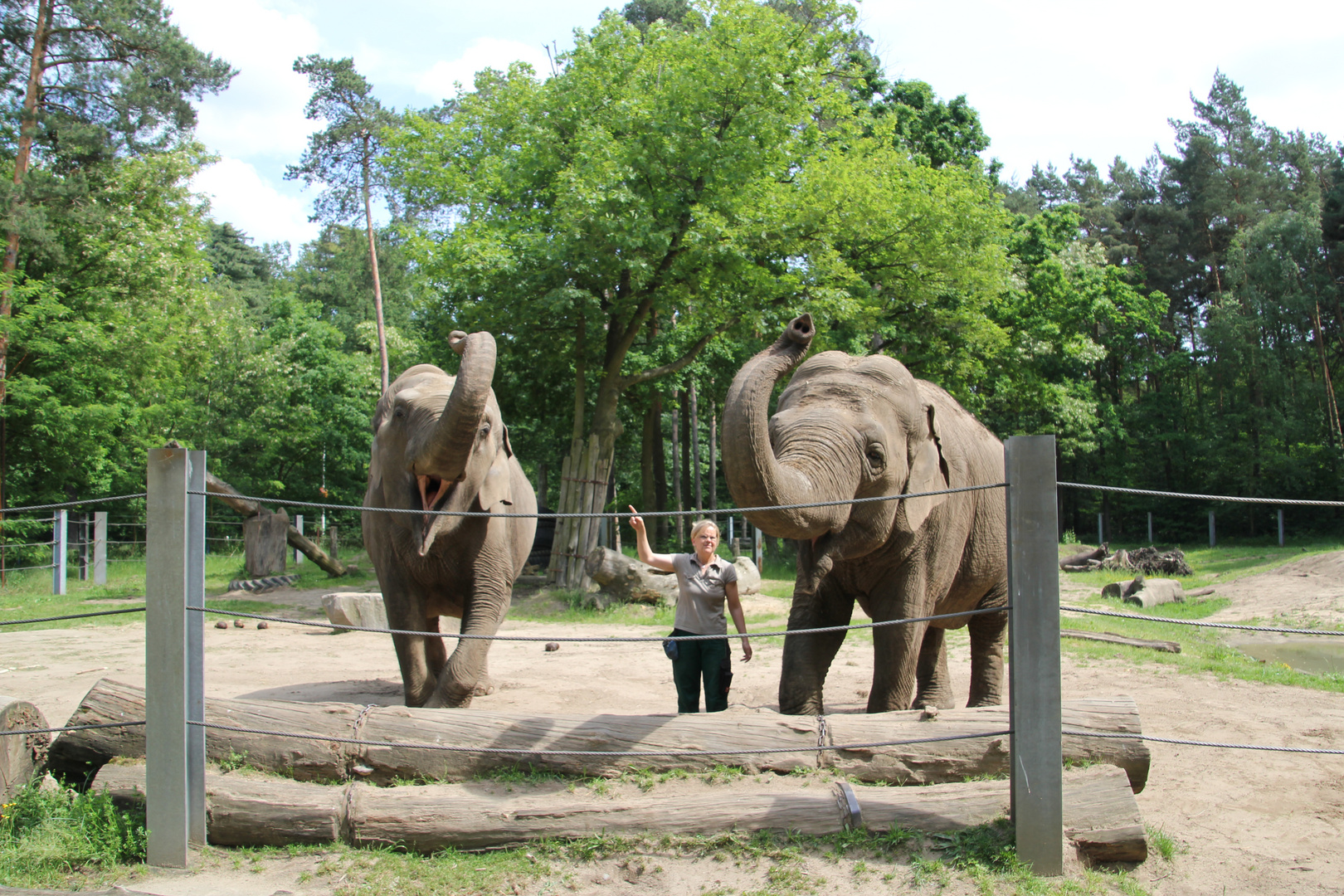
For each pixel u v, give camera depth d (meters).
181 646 3.97
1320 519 35.41
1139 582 15.91
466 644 5.96
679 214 16.53
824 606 5.43
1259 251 37.56
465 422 5.20
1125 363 40.81
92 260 22.16
